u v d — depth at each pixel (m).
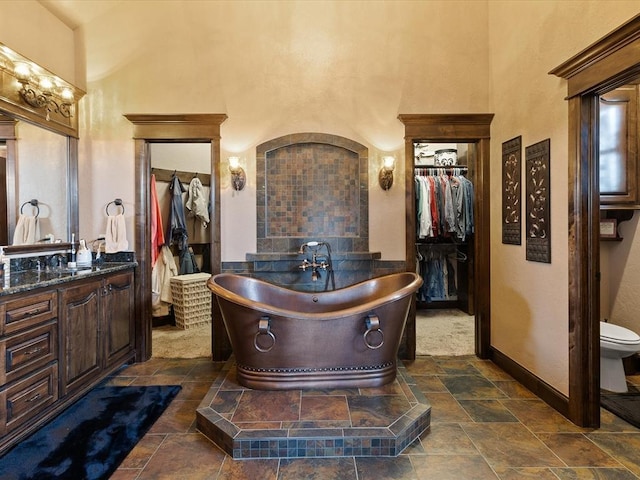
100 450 1.84
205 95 3.08
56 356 2.10
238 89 3.09
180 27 3.06
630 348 2.30
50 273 2.37
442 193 4.18
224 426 1.87
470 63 3.08
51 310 2.07
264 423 1.89
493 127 3.02
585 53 1.87
